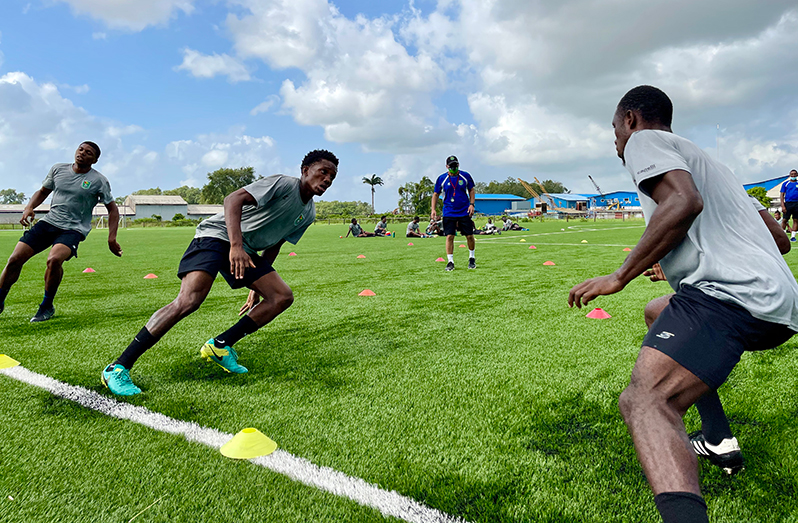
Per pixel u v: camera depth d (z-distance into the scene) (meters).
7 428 2.17
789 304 1.33
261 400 2.51
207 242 2.79
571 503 1.60
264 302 2.95
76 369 3.01
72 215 4.48
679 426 1.22
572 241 15.47
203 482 1.74
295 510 1.57
